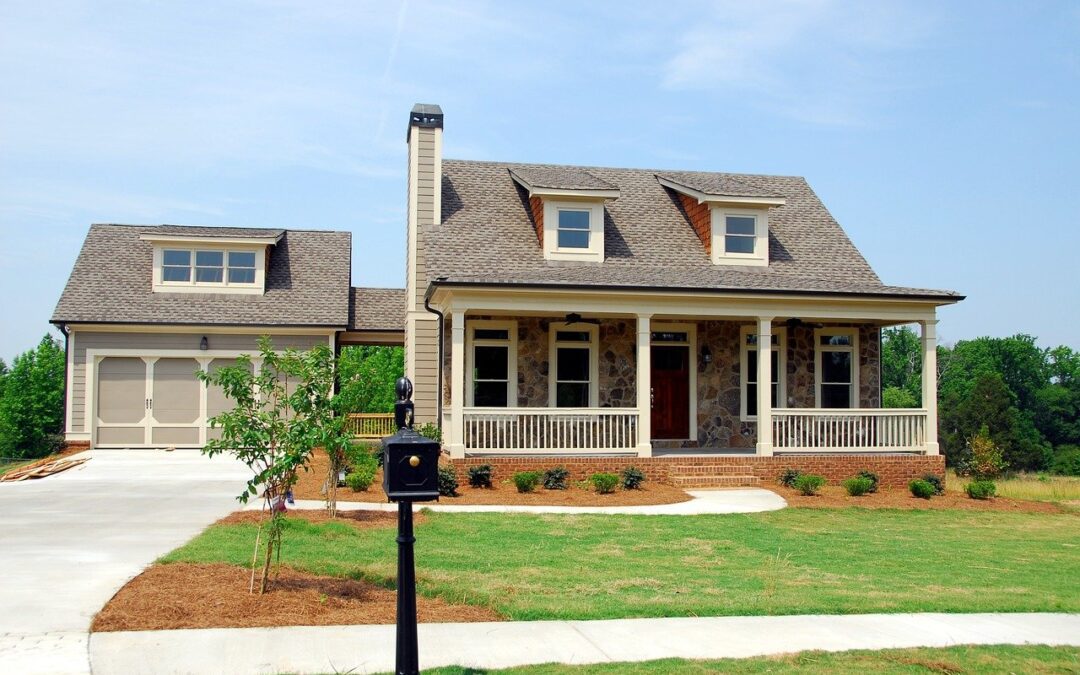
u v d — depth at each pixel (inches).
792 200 1050.1
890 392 2461.9
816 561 478.9
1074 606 382.9
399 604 248.2
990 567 479.5
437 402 896.3
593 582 404.2
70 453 999.0
